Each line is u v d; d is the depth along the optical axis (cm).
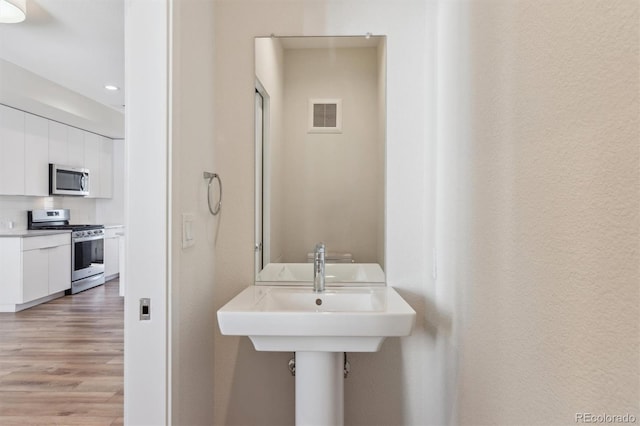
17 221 482
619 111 59
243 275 177
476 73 119
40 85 413
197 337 150
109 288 543
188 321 139
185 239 135
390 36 175
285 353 176
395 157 175
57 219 543
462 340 132
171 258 122
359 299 160
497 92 104
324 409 140
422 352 173
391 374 174
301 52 179
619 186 59
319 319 127
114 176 653
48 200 537
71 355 300
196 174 147
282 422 175
